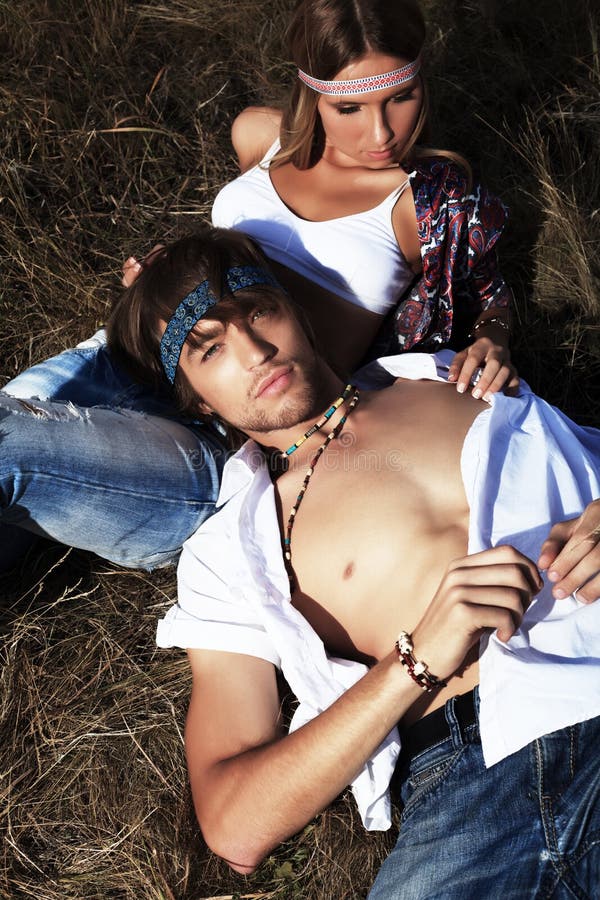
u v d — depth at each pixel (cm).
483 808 150
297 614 176
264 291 191
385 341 240
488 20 302
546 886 142
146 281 201
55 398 213
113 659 220
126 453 195
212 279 190
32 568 226
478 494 168
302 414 191
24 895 193
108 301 264
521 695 150
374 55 195
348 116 210
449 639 145
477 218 222
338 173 229
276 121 246
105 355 222
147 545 209
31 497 185
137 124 291
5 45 291
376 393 202
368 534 176
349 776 152
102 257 275
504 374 198
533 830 146
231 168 291
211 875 194
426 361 205
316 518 183
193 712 175
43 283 264
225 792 158
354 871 193
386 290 229
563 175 279
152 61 304
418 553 170
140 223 282
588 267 260
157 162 288
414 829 157
